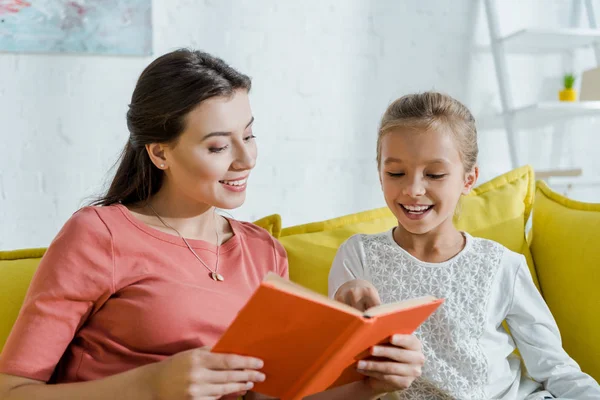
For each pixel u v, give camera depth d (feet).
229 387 2.95
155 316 3.50
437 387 4.15
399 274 4.47
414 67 9.17
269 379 3.06
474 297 4.34
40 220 7.93
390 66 9.08
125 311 3.52
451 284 4.38
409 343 3.20
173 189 3.87
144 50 8.11
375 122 9.07
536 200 5.45
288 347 2.85
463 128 4.37
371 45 9.00
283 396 3.13
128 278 3.55
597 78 8.99
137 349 3.53
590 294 4.66
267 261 4.18
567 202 5.19
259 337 2.78
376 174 9.12
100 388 3.12
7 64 7.75
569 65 9.78
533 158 9.70
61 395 3.12
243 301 3.82
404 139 4.22
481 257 4.46
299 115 8.77
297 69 8.75
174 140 3.60
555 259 4.96
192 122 3.54
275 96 8.68
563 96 9.43
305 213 8.84
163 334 3.50
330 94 8.87
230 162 3.64
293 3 8.69
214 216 4.18
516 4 9.54
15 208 7.85
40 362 3.27
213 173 3.59
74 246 3.47
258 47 8.59
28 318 3.34
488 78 9.45
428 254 4.51
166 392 2.97
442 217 4.29
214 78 3.59
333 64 8.87
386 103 9.09
